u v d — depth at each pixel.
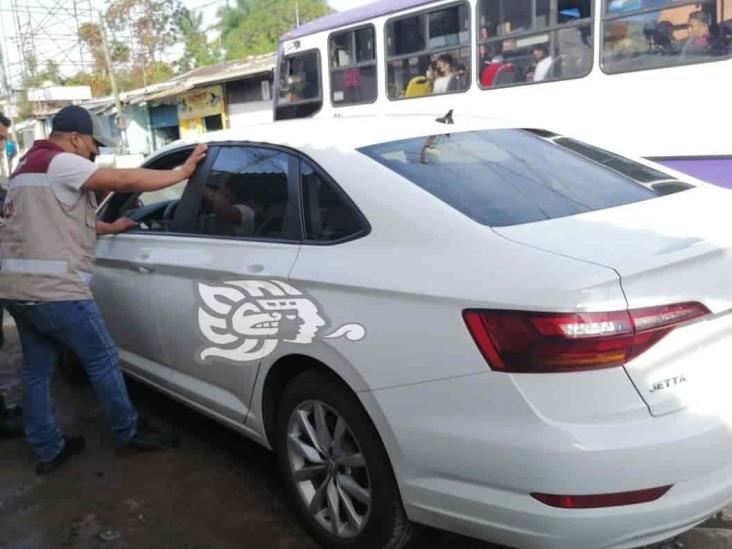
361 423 2.79
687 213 2.83
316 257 2.98
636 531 2.28
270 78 23.66
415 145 3.25
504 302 2.34
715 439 2.32
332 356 2.82
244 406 3.45
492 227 2.65
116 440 4.29
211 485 3.74
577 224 2.68
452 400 2.45
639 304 2.27
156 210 4.24
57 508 3.59
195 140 4.10
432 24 8.83
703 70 6.56
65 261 3.68
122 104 29.50
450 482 2.50
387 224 2.81
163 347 3.94
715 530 3.10
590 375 2.24
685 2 6.59
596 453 2.20
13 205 3.70
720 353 2.42
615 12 7.08
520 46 7.93
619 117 7.19
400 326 2.59
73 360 5.16
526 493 2.32
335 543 3.04
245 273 3.24
